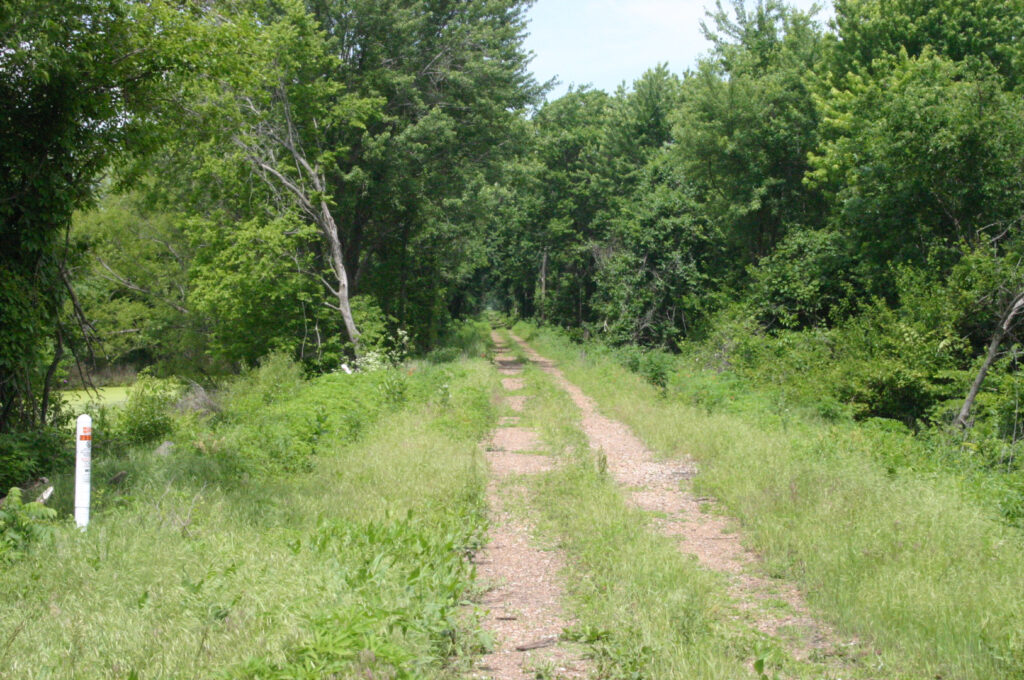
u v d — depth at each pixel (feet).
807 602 19.31
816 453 34.58
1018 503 26.89
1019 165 63.05
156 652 13.61
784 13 122.31
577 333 148.66
